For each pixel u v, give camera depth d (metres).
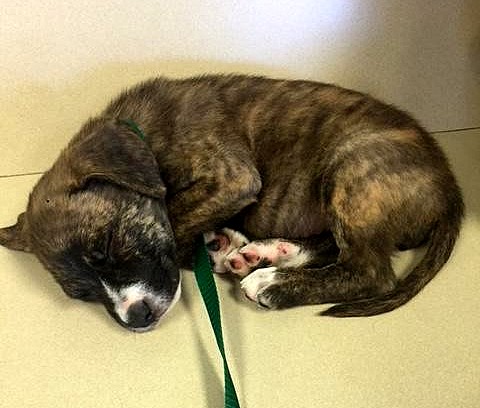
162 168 0.49
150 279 0.44
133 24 0.52
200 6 0.52
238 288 0.49
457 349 0.44
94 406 0.42
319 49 0.55
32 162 0.59
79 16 0.51
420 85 0.58
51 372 0.45
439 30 0.55
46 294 0.50
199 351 0.45
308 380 0.42
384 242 0.47
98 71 0.54
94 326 0.47
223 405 0.42
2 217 0.56
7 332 0.47
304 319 0.46
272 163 0.50
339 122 0.49
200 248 0.49
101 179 0.44
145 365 0.44
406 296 0.46
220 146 0.49
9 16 0.51
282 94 0.51
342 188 0.47
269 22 0.53
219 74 0.53
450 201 0.48
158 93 0.51
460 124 0.60
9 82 0.54
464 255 0.50
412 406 0.41
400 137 0.48
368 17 0.54
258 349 0.45
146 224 0.45
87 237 0.43
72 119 0.56
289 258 0.50
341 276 0.47
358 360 0.43
